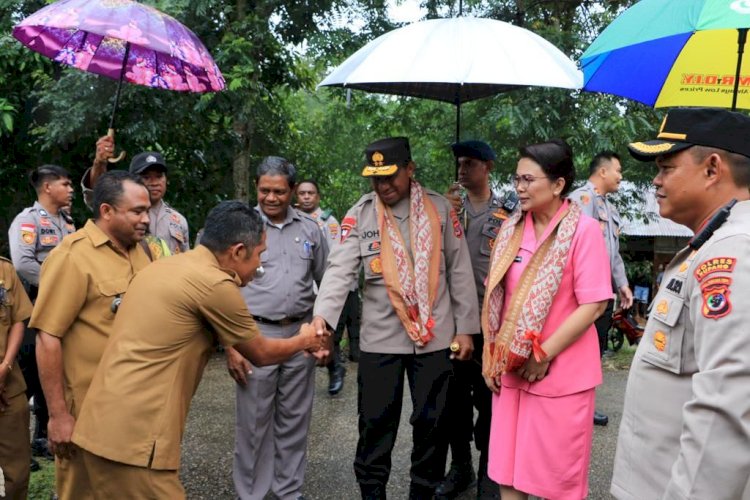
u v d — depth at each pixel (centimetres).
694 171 168
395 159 301
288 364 330
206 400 529
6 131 668
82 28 269
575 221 258
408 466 399
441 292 311
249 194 783
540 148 261
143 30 279
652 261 1502
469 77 265
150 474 219
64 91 608
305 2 683
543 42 299
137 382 219
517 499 270
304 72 826
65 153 741
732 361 140
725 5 208
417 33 293
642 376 179
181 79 342
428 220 306
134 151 731
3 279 290
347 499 353
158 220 404
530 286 260
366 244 312
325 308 305
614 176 459
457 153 353
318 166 926
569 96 662
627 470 181
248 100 652
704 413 142
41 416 403
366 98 814
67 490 249
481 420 333
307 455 417
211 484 371
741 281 145
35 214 402
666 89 303
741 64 269
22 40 320
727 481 137
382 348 307
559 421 255
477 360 335
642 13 237
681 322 168
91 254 256
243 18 659
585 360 259
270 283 332
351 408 521
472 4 693
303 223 347
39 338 245
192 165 809
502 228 283
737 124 167
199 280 223
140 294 226
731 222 159
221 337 231
